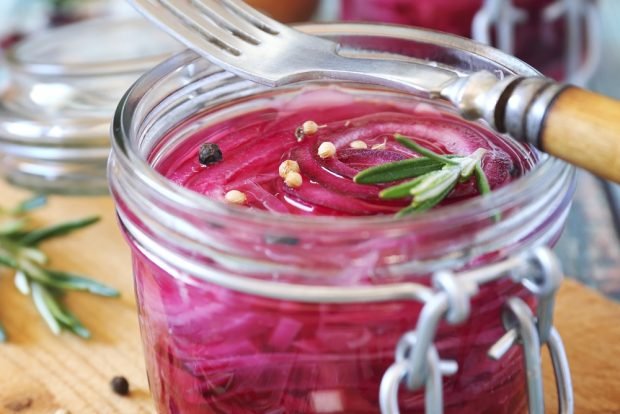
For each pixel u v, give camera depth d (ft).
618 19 1.84
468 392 0.84
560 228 0.85
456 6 1.40
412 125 0.97
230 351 0.83
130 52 1.52
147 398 1.02
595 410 0.98
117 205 0.86
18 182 1.36
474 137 0.94
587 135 0.79
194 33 0.97
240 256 0.79
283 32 0.99
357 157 0.92
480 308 0.80
